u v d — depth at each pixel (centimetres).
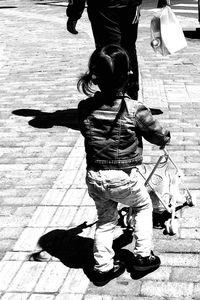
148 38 1283
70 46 1219
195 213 473
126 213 475
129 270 402
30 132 688
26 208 499
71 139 659
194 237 438
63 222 473
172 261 409
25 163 596
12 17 1752
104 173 367
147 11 1728
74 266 411
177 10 1759
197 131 669
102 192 371
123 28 661
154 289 378
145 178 436
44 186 539
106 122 364
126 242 438
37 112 767
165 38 670
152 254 402
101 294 376
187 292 373
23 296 377
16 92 871
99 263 384
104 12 649
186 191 486
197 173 549
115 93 363
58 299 373
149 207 394
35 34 1400
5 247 440
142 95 820
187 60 1053
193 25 1472
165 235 443
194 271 396
